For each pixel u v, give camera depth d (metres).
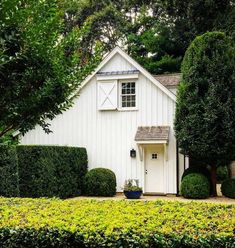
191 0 28.12
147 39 32.03
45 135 19.70
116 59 19.22
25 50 3.91
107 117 19.12
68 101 4.51
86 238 4.52
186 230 4.63
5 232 4.96
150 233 4.46
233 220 5.22
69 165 16.98
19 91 4.14
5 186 14.28
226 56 16.78
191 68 16.97
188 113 16.84
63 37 4.80
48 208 6.48
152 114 18.58
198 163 17.81
